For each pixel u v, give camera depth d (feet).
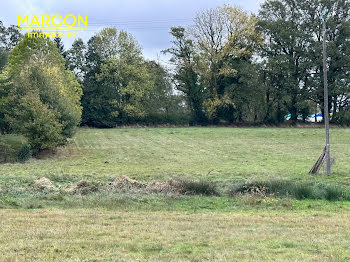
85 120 230.48
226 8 220.23
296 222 37.42
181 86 239.30
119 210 43.42
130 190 54.80
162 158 112.68
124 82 234.38
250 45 226.58
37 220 36.27
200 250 26.99
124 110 229.45
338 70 217.77
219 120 236.22
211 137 171.53
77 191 54.44
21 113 116.26
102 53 239.91
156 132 193.77
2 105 125.80
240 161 102.37
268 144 145.18
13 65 144.36
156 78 240.73
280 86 224.74
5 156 111.14
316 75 216.33
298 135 171.94
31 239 29.43
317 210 45.57
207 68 222.48
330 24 211.61
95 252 26.27
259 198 51.13
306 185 55.83
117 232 31.96
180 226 34.78
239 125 230.07
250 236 31.22
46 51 159.74
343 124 215.31
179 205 47.42
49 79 131.34
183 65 234.38
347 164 91.25
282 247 28.04
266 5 228.43
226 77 226.99
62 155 122.01
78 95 179.42
